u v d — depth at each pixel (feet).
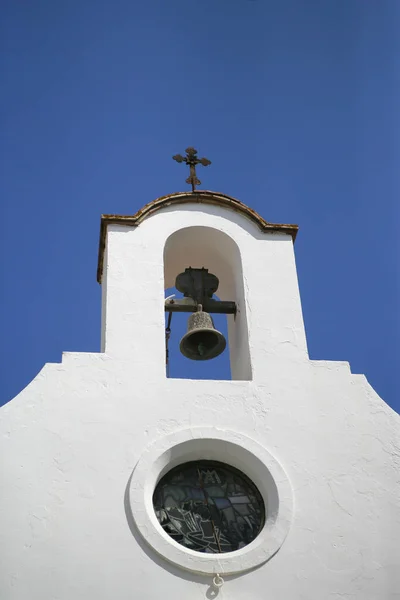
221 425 38.75
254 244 45.42
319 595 34.65
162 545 34.94
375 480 38.09
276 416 39.40
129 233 44.52
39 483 36.09
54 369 39.29
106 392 38.93
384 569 35.65
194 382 39.75
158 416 38.52
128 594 33.78
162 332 41.24
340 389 40.73
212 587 34.35
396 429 39.75
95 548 34.71
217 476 38.86
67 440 37.35
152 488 37.09
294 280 44.37
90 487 36.22
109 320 41.24
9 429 37.40
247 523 37.60
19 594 33.27
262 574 34.88
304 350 41.86
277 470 37.76
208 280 46.47
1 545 34.37
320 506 37.04
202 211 46.06
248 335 42.09
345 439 39.17
